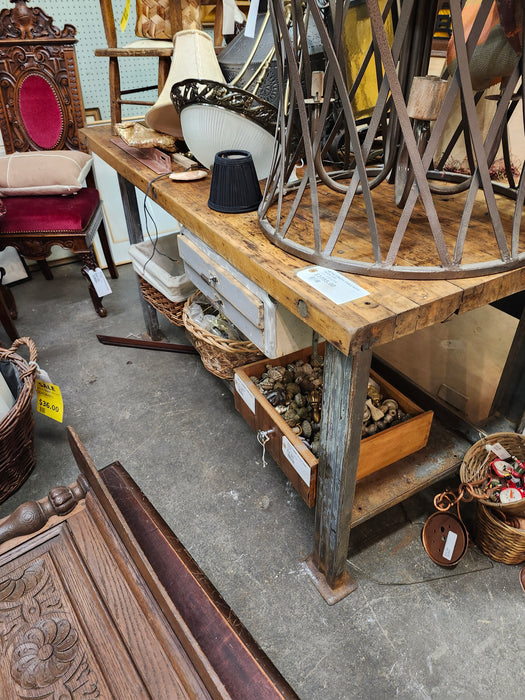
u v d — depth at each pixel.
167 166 1.42
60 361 2.15
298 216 1.07
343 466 0.97
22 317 2.48
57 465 1.64
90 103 2.71
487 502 1.19
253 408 1.39
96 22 2.55
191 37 1.30
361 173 0.77
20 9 2.20
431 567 1.30
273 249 0.95
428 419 1.25
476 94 1.02
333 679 1.08
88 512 0.95
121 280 2.85
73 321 2.45
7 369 1.62
